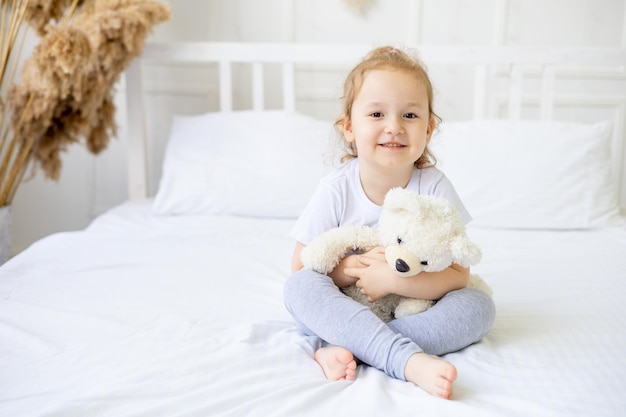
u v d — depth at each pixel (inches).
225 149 77.7
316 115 94.0
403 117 42.3
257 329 42.0
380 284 40.1
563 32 88.6
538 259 59.7
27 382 35.2
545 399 32.8
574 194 71.6
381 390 33.9
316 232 46.1
